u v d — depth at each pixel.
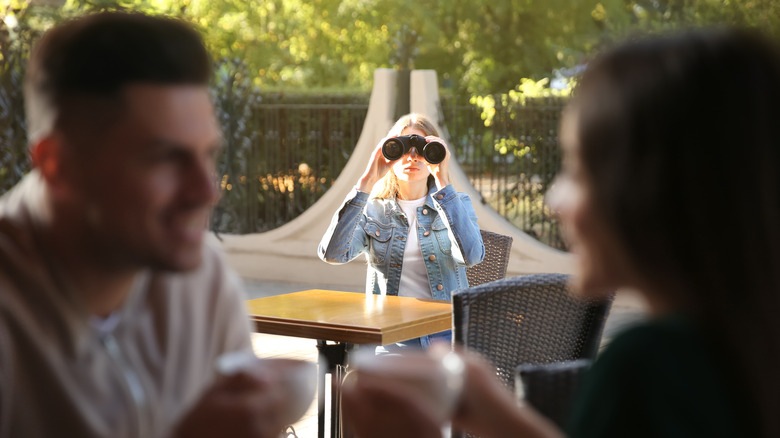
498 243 4.36
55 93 1.09
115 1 10.36
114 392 1.27
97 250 1.15
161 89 1.08
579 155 0.96
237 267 9.48
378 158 3.95
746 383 0.89
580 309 2.73
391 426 0.91
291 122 9.57
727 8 13.14
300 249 9.11
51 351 1.20
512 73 16.45
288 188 9.64
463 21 16.47
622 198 0.90
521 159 8.52
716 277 0.88
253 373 0.95
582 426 0.94
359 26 16.91
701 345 0.91
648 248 0.90
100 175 1.09
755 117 0.88
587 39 15.49
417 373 0.92
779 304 0.88
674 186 0.88
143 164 1.08
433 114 8.54
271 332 3.26
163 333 1.34
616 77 0.93
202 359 1.42
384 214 3.98
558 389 1.70
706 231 0.88
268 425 0.94
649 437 0.90
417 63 16.50
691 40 0.92
